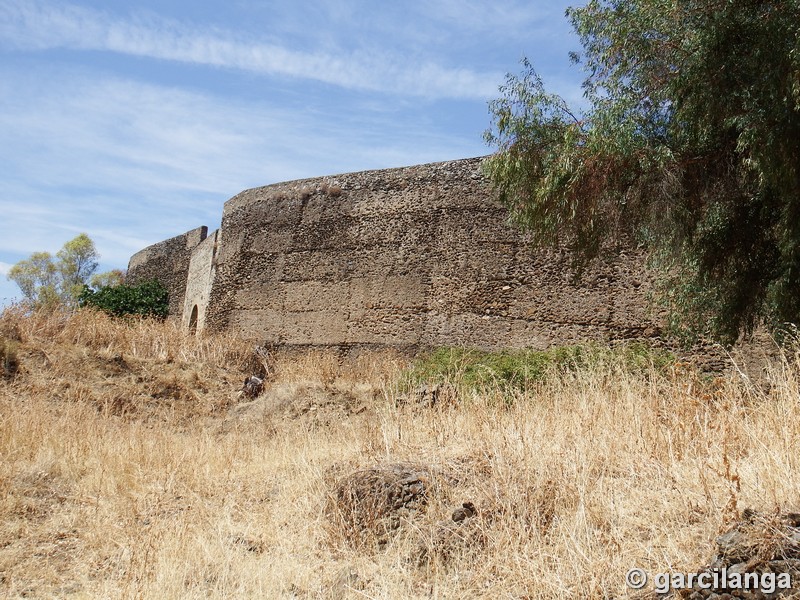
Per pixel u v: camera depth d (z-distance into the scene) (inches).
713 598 161.0
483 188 882.1
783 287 394.6
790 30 371.6
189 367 757.3
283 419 540.4
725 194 441.1
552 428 282.0
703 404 255.1
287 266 1062.4
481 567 206.2
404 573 210.8
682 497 206.8
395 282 931.3
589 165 450.6
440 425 319.9
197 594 215.5
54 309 772.0
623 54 444.8
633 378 322.0
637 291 736.3
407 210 945.5
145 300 1395.2
